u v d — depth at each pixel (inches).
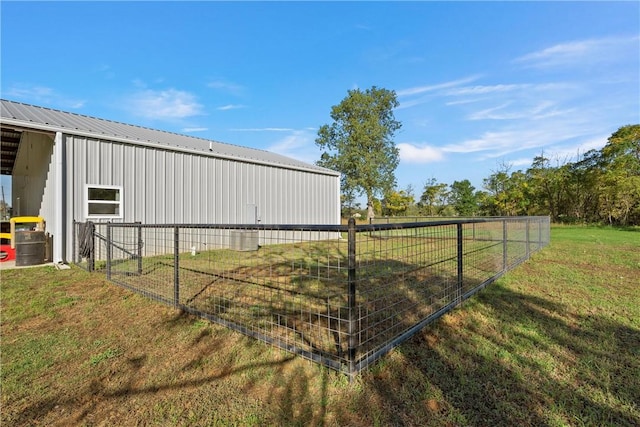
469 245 243.0
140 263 201.3
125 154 287.6
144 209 298.2
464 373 79.9
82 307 138.3
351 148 1107.3
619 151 780.6
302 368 82.3
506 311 126.6
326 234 507.2
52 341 104.3
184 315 125.4
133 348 98.7
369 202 1136.8
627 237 482.3
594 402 68.8
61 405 70.9
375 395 70.5
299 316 122.3
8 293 159.0
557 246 356.2
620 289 161.9
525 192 1000.2
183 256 281.0
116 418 66.1
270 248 339.6
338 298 145.8
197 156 341.7
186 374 82.7
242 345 97.5
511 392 72.2
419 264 202.2
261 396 72.1
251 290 161.3
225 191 367.2
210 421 64.0
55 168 255.0
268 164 414.3
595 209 883.4
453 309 127.6
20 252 235.5
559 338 101.0
